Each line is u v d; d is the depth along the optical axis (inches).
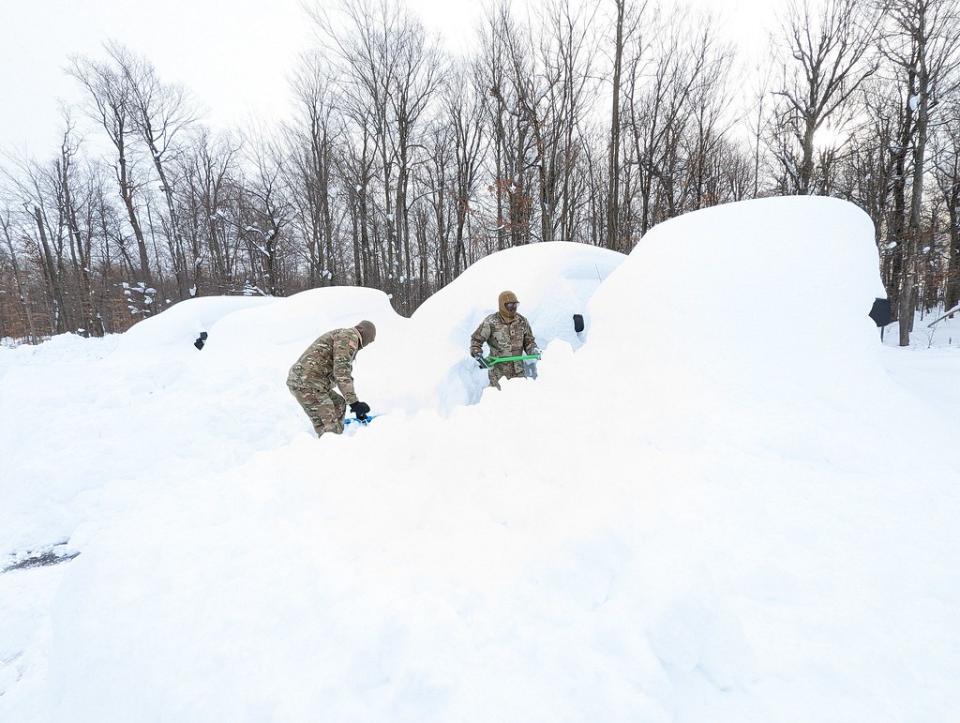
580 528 57.2
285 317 262.1
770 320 103.3
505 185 580.1
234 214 943.7
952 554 55.5
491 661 43.2
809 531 60.1
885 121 625.9
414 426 91.1
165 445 158.7
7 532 119.4
